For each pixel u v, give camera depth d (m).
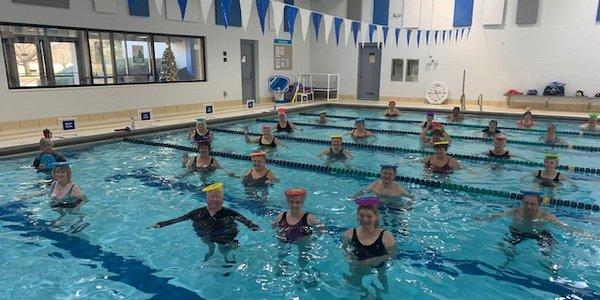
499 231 4.05
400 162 6.76
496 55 13.28
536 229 4.07
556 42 12.41
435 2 13.81
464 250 3.67
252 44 14.07
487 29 13.26
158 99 11.23
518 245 3.76
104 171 6.14
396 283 3.13
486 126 10.23
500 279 3.21
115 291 3.05
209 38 12.34
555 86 12.37
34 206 4.68
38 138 7.68
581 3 11.92
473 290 3.06
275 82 14.42
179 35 11.52
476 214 4.53
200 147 6.04
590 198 5.05
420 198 5.03
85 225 4.19
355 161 6.82
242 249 3.61
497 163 6.70
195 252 3.59
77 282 3.17
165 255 3.56
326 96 16.05
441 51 14.07
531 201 4.19
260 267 3.34
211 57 12.50
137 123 9.58
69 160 6.79
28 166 6.30
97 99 9.89
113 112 10.24
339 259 3.45
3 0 8.13
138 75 10.88
